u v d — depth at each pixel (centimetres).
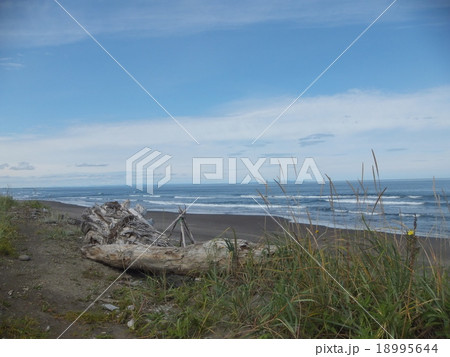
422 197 2698
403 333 341
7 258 574
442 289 361
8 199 1052
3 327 388
